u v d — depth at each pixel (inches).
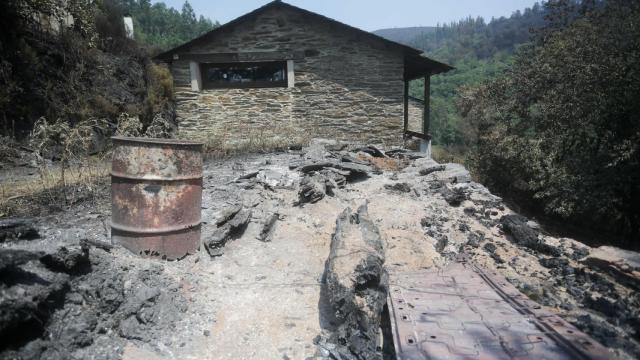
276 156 345.4
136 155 149.5
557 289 157.0
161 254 152.6
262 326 132.8
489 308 127.6
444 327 114.3
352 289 127.8
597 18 528.4
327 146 364.2
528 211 562.3
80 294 121.3
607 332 114.1
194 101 441.4
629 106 434.9
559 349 100.3
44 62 466.3
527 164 505.7
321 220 206.2
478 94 662.5
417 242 189.2
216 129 445.1
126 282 131.3
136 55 721.0
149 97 648.4
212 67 446.3
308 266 169.0
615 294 150.9
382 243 172.7
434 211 228.4
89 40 561.0
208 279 152.6
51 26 517.3
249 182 244.4
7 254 102.0
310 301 147.0
